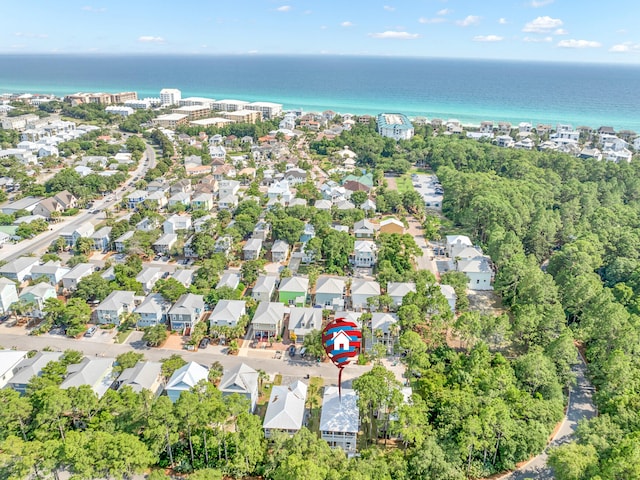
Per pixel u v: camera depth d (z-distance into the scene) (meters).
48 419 74.81
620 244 143.25
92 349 105.06
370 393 77.38
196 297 116.50
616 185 199.00
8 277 128.25
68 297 126.56
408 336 95.56
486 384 85.00
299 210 173.88
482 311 124.94
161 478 67.31
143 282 126.56
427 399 82.56
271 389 92.75
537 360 89.62
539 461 78.69
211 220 163.75
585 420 78.56
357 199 195.50
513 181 199.12
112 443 66.75
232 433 76.12
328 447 72.19
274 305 114.12
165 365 92.88
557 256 134.62
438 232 173.75
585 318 105.62
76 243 150.75
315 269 138.62
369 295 121.69
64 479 72.50
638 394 83.62
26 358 96.44
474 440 71.88
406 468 70.56
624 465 63.59
